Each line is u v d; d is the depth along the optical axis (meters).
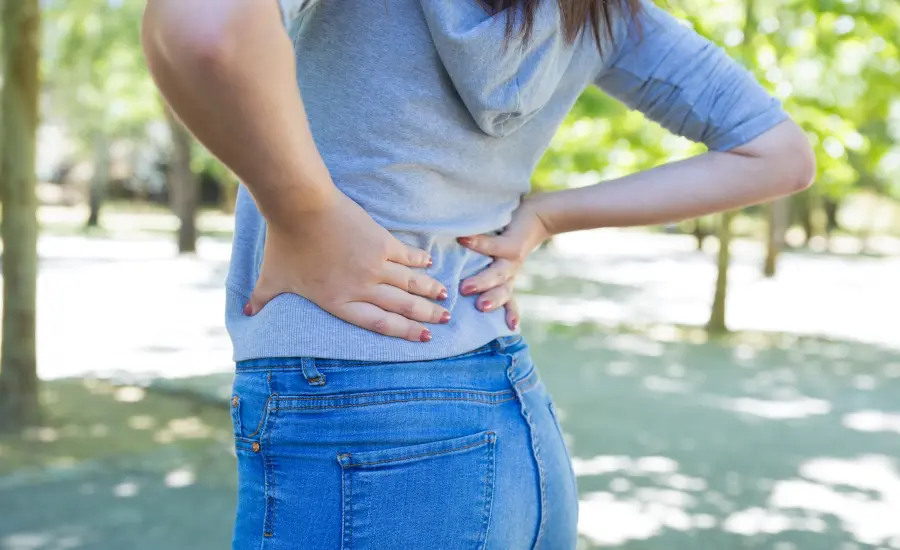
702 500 6.11
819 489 6.42
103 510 5.61
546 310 16.97
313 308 1.00
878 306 18.91
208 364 10.53
